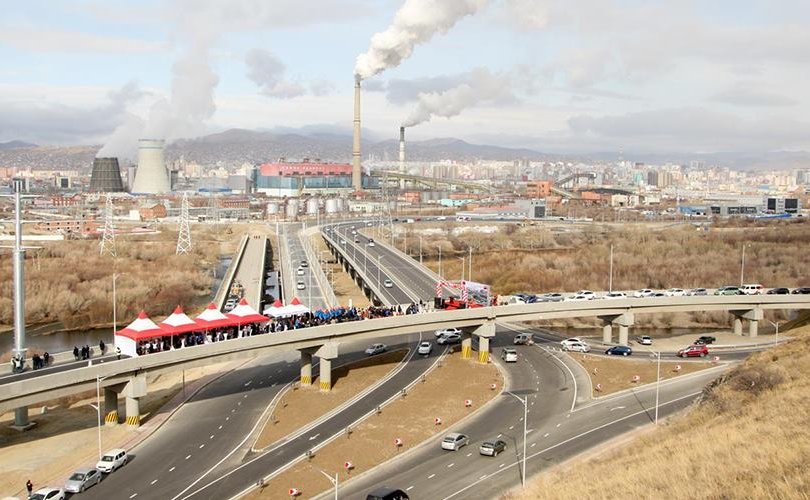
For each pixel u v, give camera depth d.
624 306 199.62
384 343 198.00
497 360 178.75
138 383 133.00
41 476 111.81
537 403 145.00
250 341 144.75
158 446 124.12
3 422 139.75
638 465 89.31
